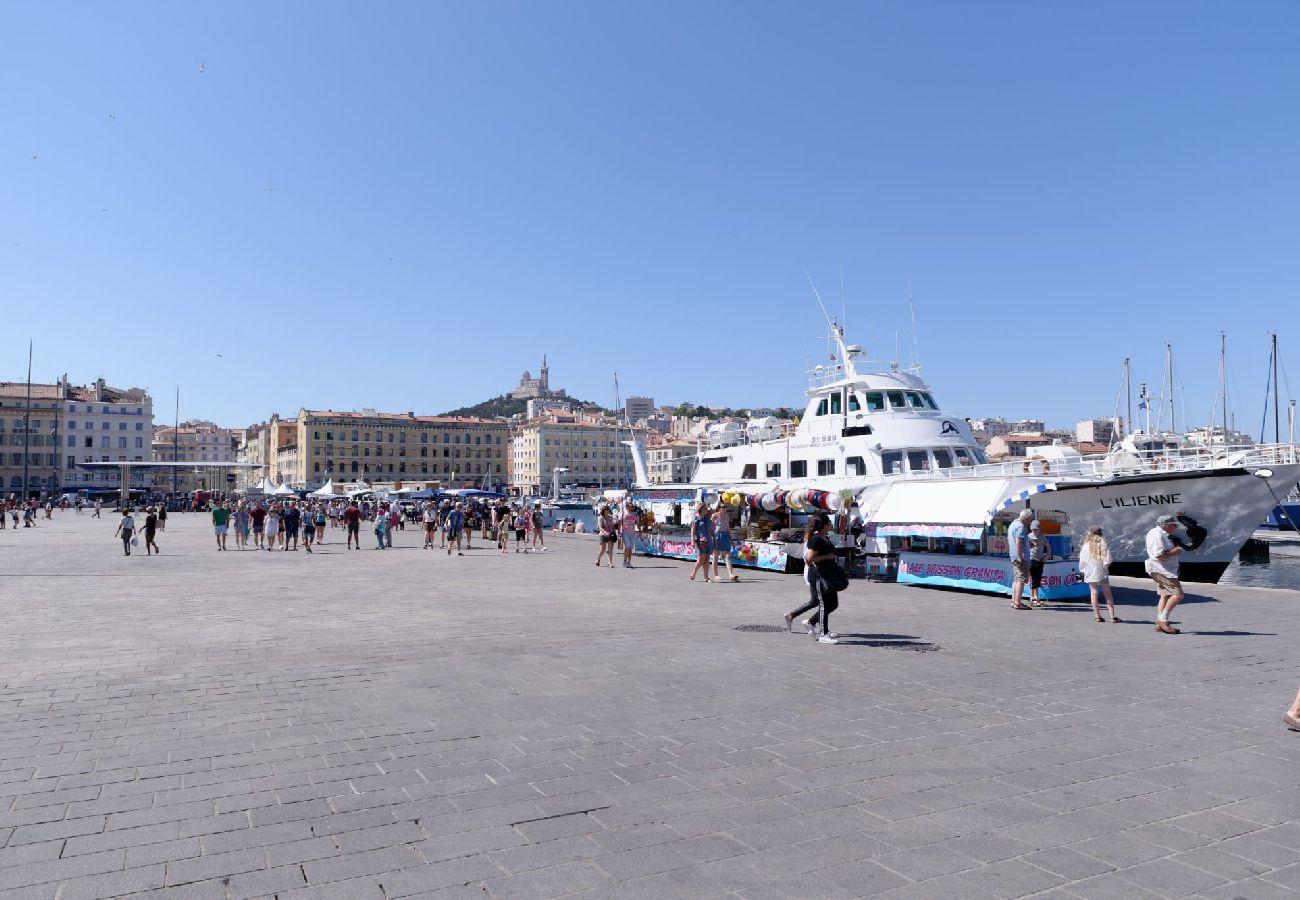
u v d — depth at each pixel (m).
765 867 4.16
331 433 135.88
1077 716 7.11
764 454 28.50
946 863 4.21
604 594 16.61
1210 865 4.20
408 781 5.42
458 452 145.50
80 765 5.75
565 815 4.84
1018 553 14.51
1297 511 42.28
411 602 15.22
